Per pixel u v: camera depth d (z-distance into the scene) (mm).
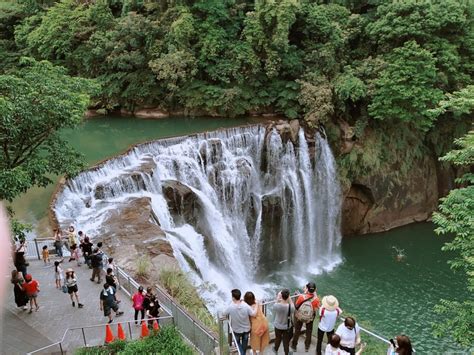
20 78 19250
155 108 41188
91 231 22875
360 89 34500
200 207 29188
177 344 14312
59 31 41844
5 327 15594
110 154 31938
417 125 35688
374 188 36312
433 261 33312
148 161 29469
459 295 29125
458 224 17781
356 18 38344
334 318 11023
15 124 17625
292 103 37562
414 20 35094
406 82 34500
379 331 25938
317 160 35500
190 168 30750
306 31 38188
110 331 15062
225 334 12570
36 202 25828
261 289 30922
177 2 39219
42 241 21453
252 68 37969
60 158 20000
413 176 37875
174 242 24562
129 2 41250
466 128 37906
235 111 38719
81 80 22062
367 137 36375
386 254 34562
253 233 33750
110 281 16344
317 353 11344
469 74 38125
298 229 35094
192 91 39344
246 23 38125
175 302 15906
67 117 18859
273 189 34281
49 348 15039
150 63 38406
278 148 34062
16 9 47156
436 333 17188
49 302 17656
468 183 39656
